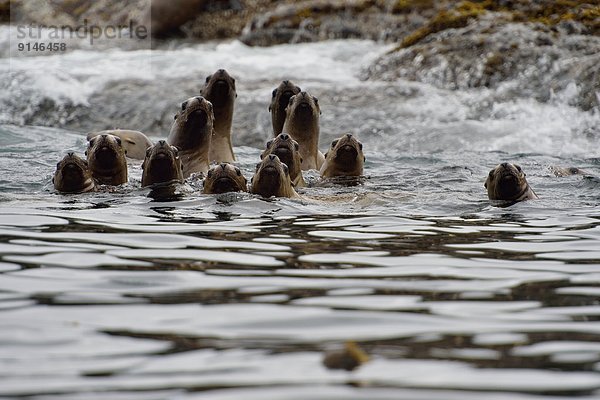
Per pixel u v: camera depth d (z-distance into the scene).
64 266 22.30
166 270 21.97
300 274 21.75
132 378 14.55
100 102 63.78
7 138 53.59
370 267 22.62
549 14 66.94
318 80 67.12
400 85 63.28
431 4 79.88
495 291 20.30
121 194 34.88
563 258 23.92
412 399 13.40
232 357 15.55
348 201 34.09
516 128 56.16
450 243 25.98
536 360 15.34
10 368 15.07
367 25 80.75
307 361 15.27
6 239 25.56
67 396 13.76
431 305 18.98
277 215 30.56
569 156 50.09
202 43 85.81
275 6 88.81
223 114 44.66
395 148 54.34
